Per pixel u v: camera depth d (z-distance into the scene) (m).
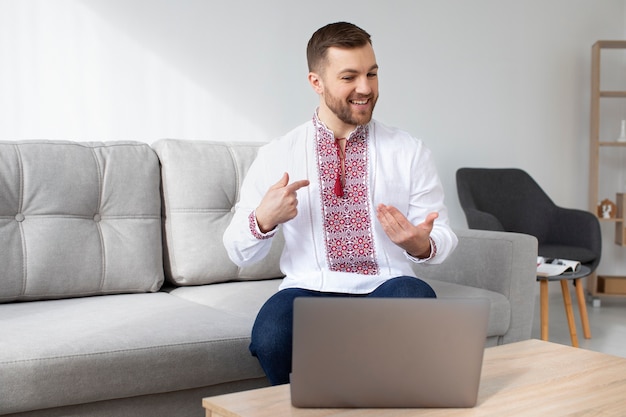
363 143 1.94
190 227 2.55
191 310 2.12
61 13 2.95
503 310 2.45
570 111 4.74
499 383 1.42
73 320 1.96
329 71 1.81
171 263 2.55
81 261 2.32
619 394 1.35
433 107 4.18
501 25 4.42
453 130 4.26
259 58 3.51
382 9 3.95
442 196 2.01
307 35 3.66
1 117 2.84
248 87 3.48
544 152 4.65
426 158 1.99
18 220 2.28
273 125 3.57
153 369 1.79
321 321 1.24
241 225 1.79
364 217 1.90
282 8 3.57
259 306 2.25
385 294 1.76
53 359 1.67
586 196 4.86
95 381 1.72
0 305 2.19
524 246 2.52
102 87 3.06
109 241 2.39
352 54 1.79
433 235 1.83
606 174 4.98
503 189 4.19
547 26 4.61
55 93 2.95
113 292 2.40
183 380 1.84
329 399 1.27
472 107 4.32
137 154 2.52
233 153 2.70
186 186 2.56
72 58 2.98
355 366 1.26
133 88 3.14
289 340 1.70
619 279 4.64
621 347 3.56
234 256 1.85
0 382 1.62
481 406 1.29
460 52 4.26
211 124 3.38
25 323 1.91
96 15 3.03
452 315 1.25
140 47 3.15
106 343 1.76
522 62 4.52
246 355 1.93
